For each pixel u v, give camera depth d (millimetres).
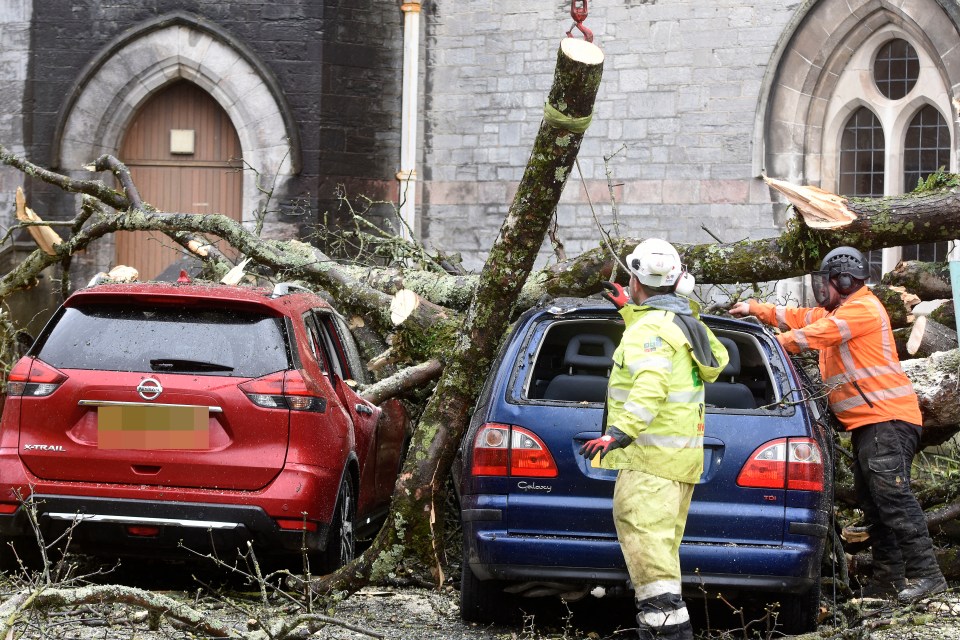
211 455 9984
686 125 24188
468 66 25391
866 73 23281
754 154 23734
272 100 24844
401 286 13641
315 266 13867
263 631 7551
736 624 9898
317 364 10805
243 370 10188
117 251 25656
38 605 6609
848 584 10664
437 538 10203
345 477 11062
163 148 25766
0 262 24703
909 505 10477
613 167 24641
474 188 25406
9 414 10156
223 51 24922
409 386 12125
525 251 10172
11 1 25109
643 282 8195
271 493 9945
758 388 10758
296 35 24828
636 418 7637
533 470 8836
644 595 7891
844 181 23688
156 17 24984
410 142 25438
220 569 11320
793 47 23469
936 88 22703
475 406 10461
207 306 10461
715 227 24016
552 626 9734
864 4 22797
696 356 8008
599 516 8742
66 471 9992
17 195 16312
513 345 9570
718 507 8734
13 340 15727
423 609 10242
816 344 10523
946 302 14094
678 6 24172
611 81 24625
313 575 10812
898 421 10641
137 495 9906
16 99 25094
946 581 11500
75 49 25141
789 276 12703
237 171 25672
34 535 10047
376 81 25422
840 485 11852
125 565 11688
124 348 10250
